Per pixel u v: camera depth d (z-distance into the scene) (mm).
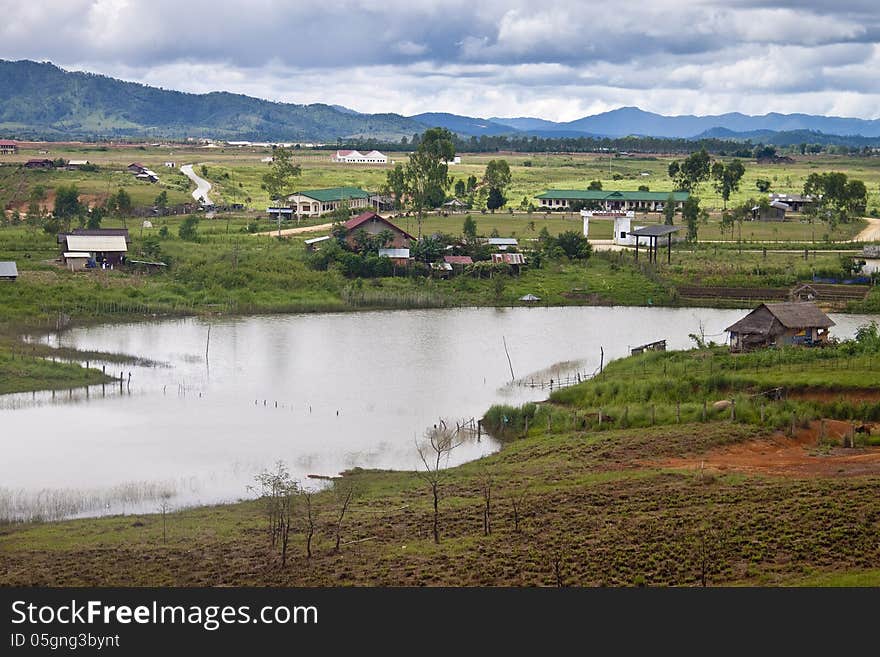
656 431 79875
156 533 61312
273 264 156000
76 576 54188
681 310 146125
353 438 83188
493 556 56281
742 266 163750
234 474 73688
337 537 58719
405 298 147375
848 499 61875
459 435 84562
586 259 170625
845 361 93500
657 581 52125
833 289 150500
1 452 76938
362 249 165375
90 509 66250
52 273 146125
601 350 117250
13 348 108250
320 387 99375
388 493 69188
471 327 131750
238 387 98875
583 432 82000
